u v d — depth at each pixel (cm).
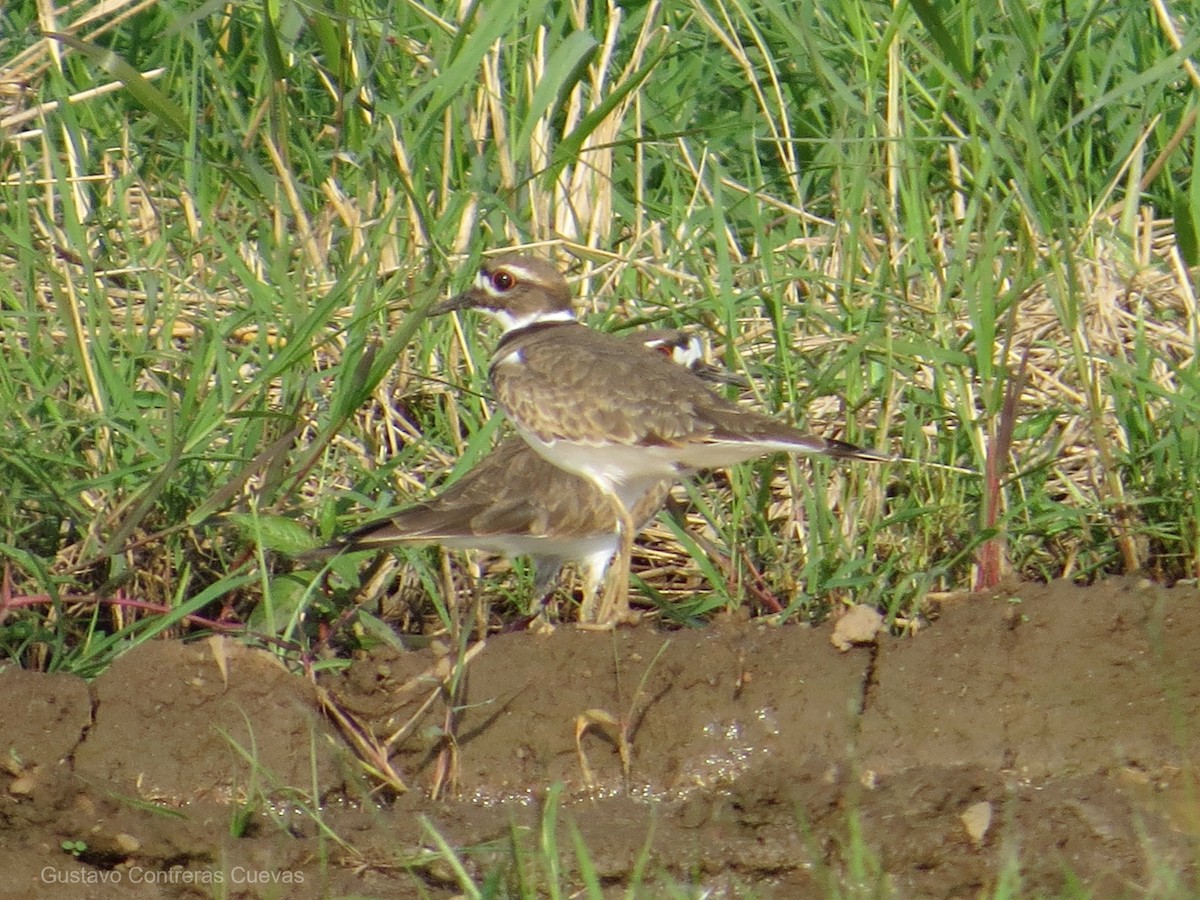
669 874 966
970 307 1218
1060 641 1098
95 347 1238
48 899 932
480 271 1273
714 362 1364
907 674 1104
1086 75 1509
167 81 1556
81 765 1072
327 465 1273
